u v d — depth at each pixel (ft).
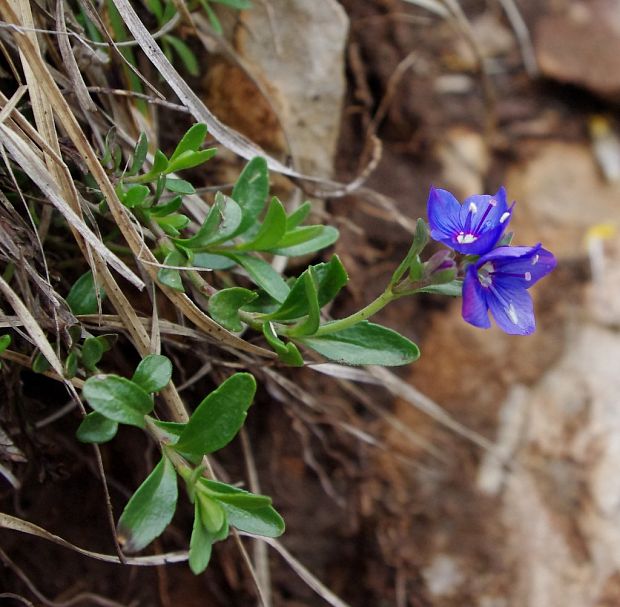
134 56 0.63
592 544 0.72
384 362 0.53
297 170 0.69
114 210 0.53
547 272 0.52
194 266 0.57
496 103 0.81
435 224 0.51
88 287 0.54
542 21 0.84
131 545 0.48
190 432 0.49
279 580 0.70
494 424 0.74
